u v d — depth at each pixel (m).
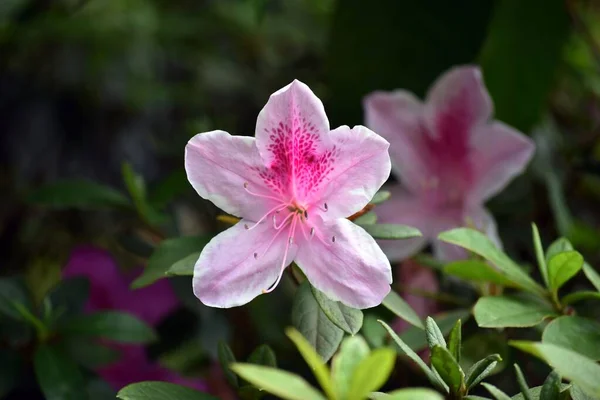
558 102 0.76
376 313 0.55
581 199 0.69
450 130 0.60
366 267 0.45
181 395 0.45
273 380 0.37
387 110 0.62
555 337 0.45
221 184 0.47
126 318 0.54
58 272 0.79
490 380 0.55
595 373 0.39
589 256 0.65
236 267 0.46
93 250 0.65
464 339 0.51
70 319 0.54
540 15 0.68
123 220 0.75
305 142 0.47
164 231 0.61
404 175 0.62
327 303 0.46
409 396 0.37
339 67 0.69
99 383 0.56
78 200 0.59
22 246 0.79
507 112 0.69
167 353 0.61
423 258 0.58
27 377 0.56
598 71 0.72
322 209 0.47
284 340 0.61
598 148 0.71
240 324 0.61
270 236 0.47
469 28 0.68
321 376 0.37
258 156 0.47
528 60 0.68
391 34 0.69
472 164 0.60
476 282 0.53
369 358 0.37
